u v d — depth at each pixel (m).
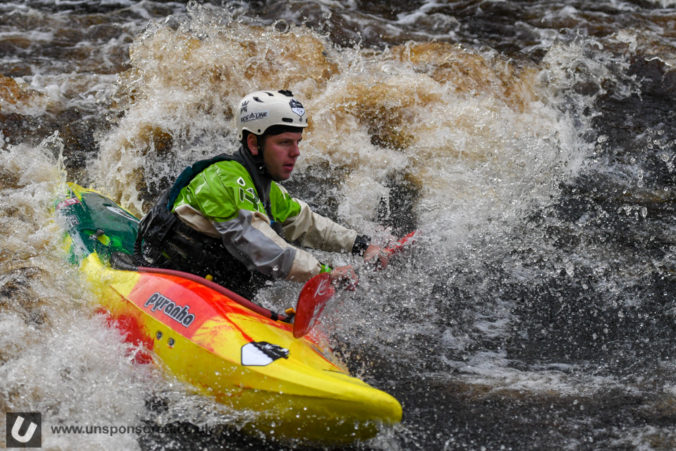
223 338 10.16
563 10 29.75
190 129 19.94
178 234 10.97
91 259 12.09
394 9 29.94
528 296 13.98
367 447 9.84
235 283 11.29
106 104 21.95
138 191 17.83
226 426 10.02
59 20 28.16
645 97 22.88
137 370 10.67
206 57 21.02
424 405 10.91
